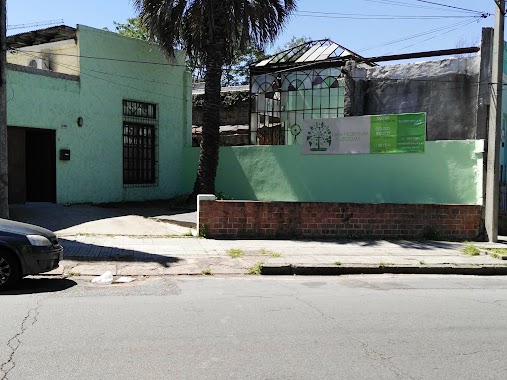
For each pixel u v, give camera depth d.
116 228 13.23
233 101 28.34
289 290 7.93
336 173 16.38
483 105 15.74
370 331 5.67
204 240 12.30
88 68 16.55
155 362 4.59
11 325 5.62
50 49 17.25
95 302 6.81
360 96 18.27
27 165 15.79
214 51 16.50
